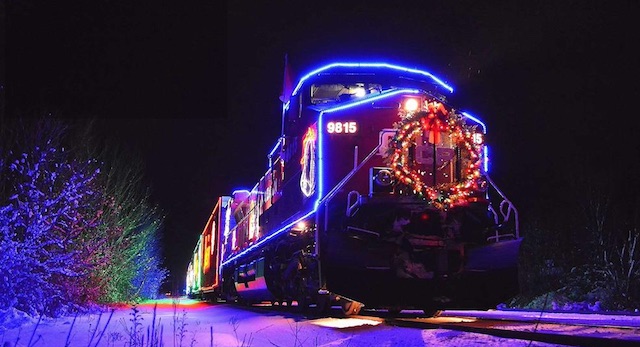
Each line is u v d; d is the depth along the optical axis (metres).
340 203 10.00
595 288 18.27
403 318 11.05
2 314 9.34
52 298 11.47
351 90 11.73
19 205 10.25
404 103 10.21
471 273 9.77
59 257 10.95
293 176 12.52
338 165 10.34
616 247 18.28
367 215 9.55
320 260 9.66
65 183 11.61
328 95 11.77
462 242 9.69
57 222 11.76
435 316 11.37
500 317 11.46
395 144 9.74
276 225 14.26
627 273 17.50
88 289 13.77
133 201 18.16
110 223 16.25
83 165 14.14
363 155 10.38
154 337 7.76
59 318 11.44
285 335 8.05
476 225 9.84
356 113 10.56
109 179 15.79
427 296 9.63
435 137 9.77
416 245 9.48
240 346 7.30
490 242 9.95
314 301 12.04
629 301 16.31
